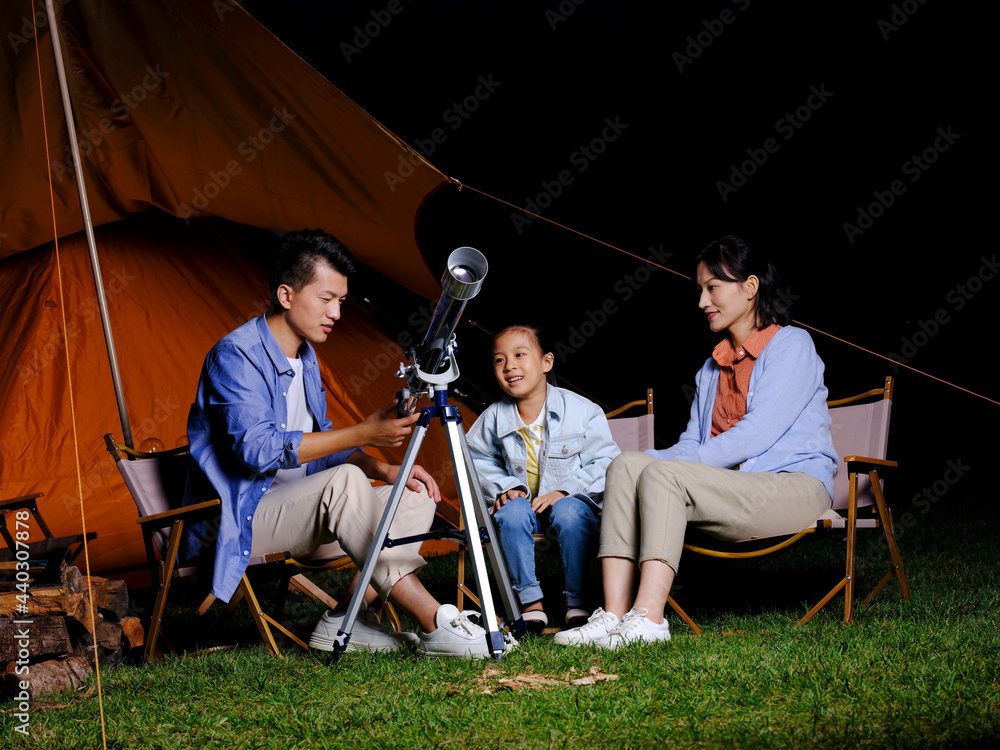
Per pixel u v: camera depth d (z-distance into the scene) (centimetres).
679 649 210
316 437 226
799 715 160
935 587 293
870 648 200
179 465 267
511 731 160
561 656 207
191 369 421
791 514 247
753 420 264
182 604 347
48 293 409
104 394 399
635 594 240
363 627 231
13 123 390
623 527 238
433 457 469
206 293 452
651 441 321
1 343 402
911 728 148
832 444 273
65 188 401
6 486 365
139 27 404
